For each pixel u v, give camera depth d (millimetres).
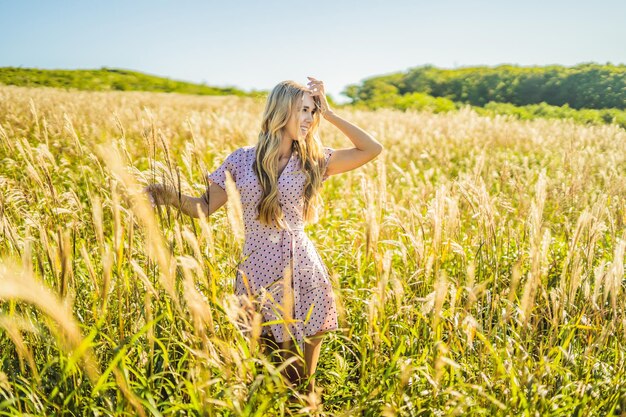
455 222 3729
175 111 20250
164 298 2865
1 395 2533
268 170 2859
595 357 2850
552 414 2381
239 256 2969
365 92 52156
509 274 3771
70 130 3605
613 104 24547
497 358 2463
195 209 2990
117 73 64125
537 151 12250
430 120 17531
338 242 4879
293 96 2861
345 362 2945
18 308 2682
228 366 2305
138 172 3021
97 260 3418
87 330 2664
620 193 5352
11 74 51375
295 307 2846
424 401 2518
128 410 2264
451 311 2758
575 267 2746
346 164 3168
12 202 3734
